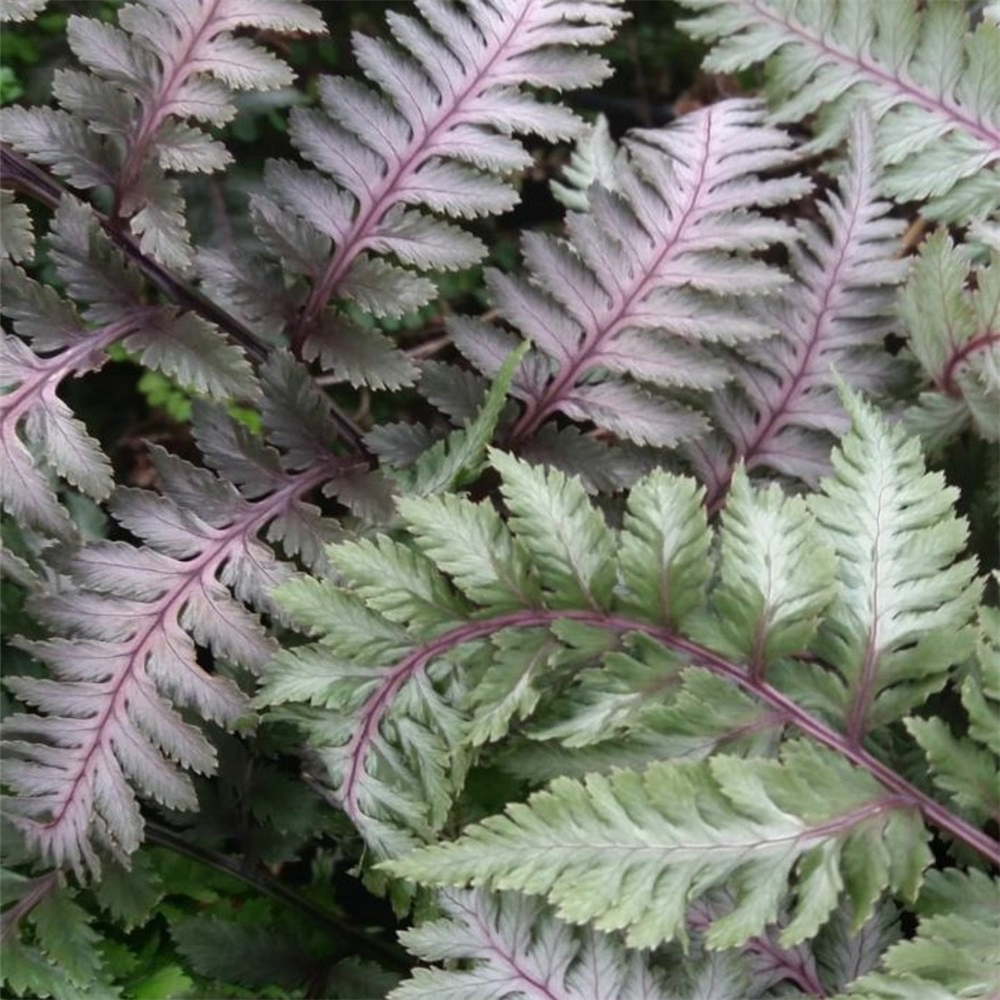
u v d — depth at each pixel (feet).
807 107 2.67
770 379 2.62
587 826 2.35
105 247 2.50
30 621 2.59
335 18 3.03
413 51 2.56
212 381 2.50
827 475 2.60
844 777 2.39
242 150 3.02
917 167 2.64
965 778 2.40
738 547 2.40
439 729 2.42
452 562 2.40
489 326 2.59
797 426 2.62
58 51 2.91
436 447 2.54
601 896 2.34
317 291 2.55
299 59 3.03
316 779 2.58
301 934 2.60
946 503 2.42
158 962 2.56
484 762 2.49
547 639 2.41
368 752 2.43
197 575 2.48
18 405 2.47
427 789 2.42
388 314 2.55
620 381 2.58
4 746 2.44
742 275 2.57
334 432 2.55
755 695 2.41
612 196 2.58
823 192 2.98
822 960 2.42
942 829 2.40
